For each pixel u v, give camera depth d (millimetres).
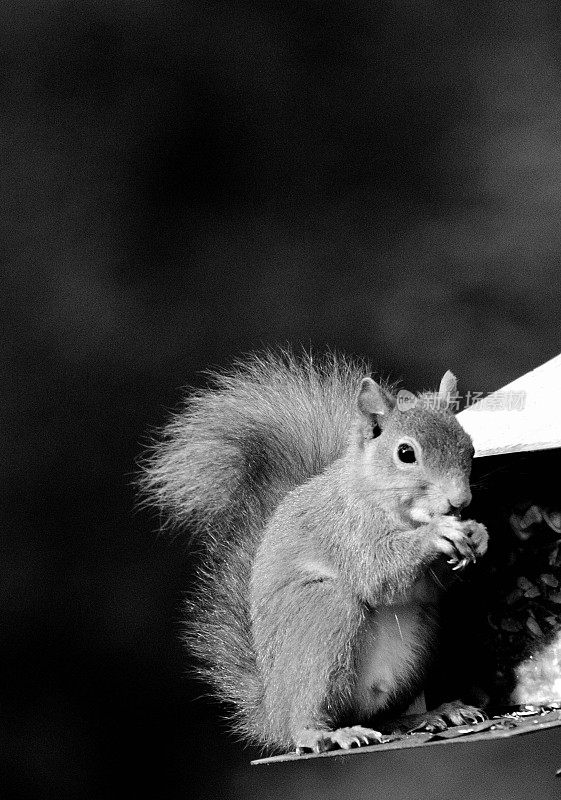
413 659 7180
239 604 7926
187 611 8109
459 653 7172
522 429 6938
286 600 7223
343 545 7078
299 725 7059
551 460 6883
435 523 6727
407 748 5898
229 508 8188
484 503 7078
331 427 8266
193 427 8375
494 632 7070
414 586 7074
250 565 7992
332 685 7039
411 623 7184
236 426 8320
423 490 6758
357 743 6637
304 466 8172
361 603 7074
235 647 7828
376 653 7125
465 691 7148
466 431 7281
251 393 8500
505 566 7047
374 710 7160
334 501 7184
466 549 6625
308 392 8461
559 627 6953
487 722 6465
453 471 6695
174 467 8328
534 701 6965
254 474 8211
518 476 6988
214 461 8250
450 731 6359
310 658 7062
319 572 7195
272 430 8289
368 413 7039
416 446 6770
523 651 7012
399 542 6855
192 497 8242
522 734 5672
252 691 7691
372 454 6953
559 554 6977
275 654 7219
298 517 7391
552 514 6953
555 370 7656
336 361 8703
